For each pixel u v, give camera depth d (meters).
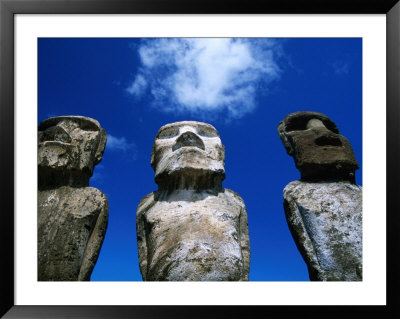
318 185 6.91
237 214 6.61
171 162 6.76
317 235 6.32
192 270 5.45
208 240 5.78
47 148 6.77
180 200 6.57
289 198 6.85
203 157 6.78
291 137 7.32
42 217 6.31
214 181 6.86
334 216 6.45
